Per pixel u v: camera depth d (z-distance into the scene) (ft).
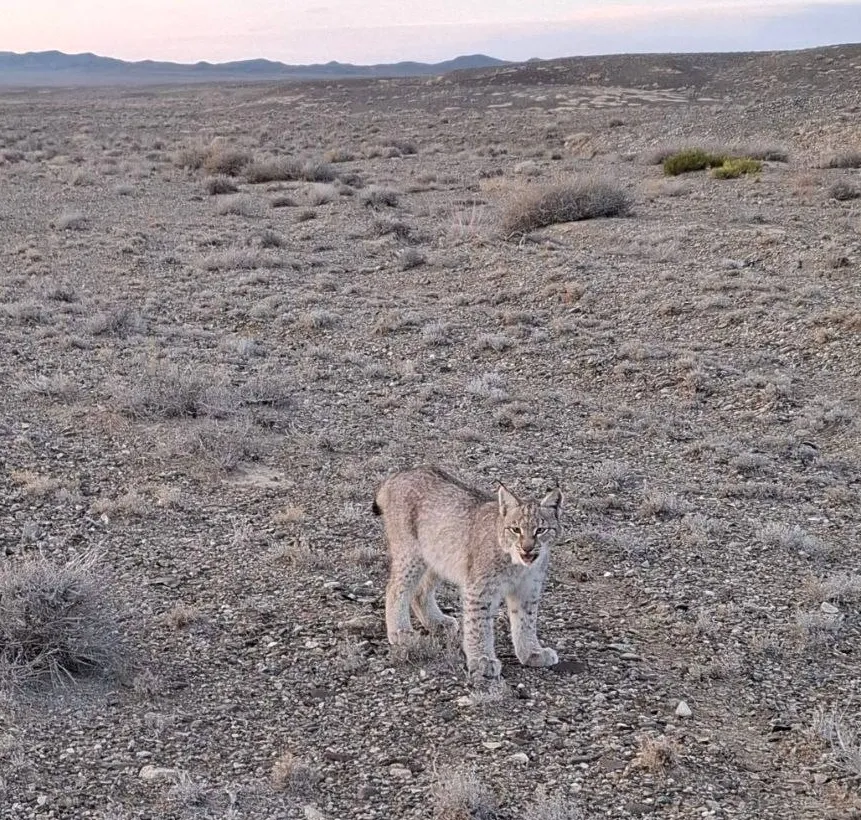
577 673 26.50
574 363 58.80
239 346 60.80
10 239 94.99
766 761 22.89
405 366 57.98
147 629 28.50
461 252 86.69
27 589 25.95
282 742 23.30
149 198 124.57
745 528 37.27
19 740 22.49
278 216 110.22
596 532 36.04
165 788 21.21
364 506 38.19
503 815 20.59
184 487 39.63
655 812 20.71
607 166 146.61
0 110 324.80
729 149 138.92
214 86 619.67
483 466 43.01
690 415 50.57
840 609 30.83
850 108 175.22
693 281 71.00
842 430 47.14
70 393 49.60
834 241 77.20
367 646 27.86
